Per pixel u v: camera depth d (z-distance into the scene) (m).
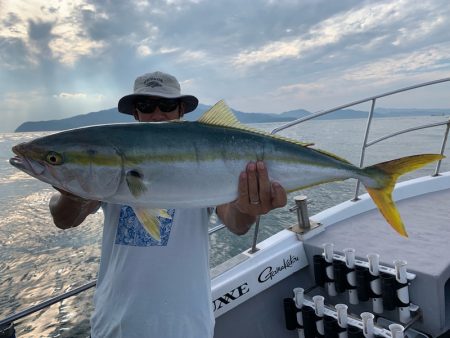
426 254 1.22
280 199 0.73
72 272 4.57
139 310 0.73
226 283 1.17
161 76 0.94
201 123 0.78
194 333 0.74
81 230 6.17
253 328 1.22
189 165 0.74
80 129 0.73
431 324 1.08
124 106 1.00
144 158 0.72
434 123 1.84
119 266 0.77
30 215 7.69
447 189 2.03
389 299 1.10
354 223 1.59
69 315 3.37
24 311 0.87
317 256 1.31
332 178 0.86
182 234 0.78
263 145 0.81
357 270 1.19
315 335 1.17
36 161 0.71
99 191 0.72
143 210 0.73
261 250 1.32
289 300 1.24
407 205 1.82
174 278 0.75
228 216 0.82
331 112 1.49
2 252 5.39
